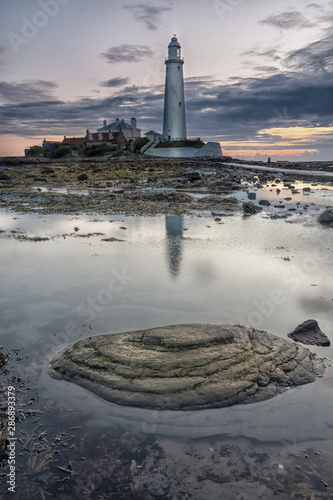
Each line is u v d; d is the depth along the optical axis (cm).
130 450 412
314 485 366
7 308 762
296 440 425
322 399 494
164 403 480
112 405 483
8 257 1134
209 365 534
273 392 507
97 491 361
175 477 378
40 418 459
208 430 443
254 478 376
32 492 358
